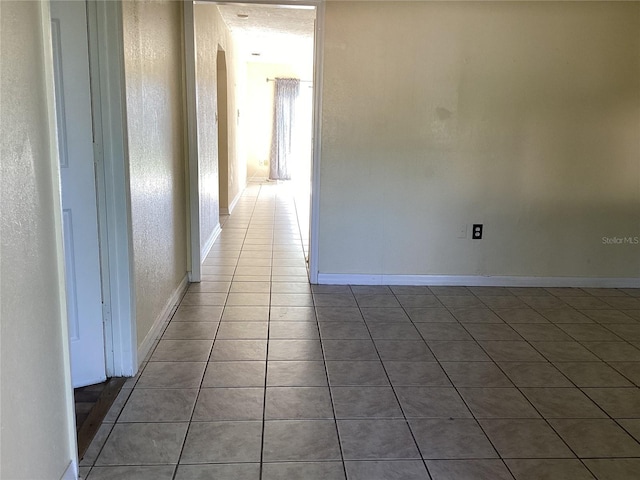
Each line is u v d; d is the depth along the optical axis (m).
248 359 2.56
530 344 2.84
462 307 3.41
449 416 2.10
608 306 3.50
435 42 3.52
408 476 1.72
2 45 1.19
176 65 3.33
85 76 2.00
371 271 3.82
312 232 3.75
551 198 3.78
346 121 3.58
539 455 1.86
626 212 3.83
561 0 3.50
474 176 3.72
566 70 3.60
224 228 5.78
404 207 3.74
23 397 1.30
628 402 2.24
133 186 2.29
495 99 3.62
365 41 3.49
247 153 10.46
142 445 1.84
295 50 8.23
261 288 3.70
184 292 3.57
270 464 1.76
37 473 1.39
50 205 1.45
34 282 1.36
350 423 2.03
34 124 1.35
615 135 3.71
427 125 3.63
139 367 2.44
